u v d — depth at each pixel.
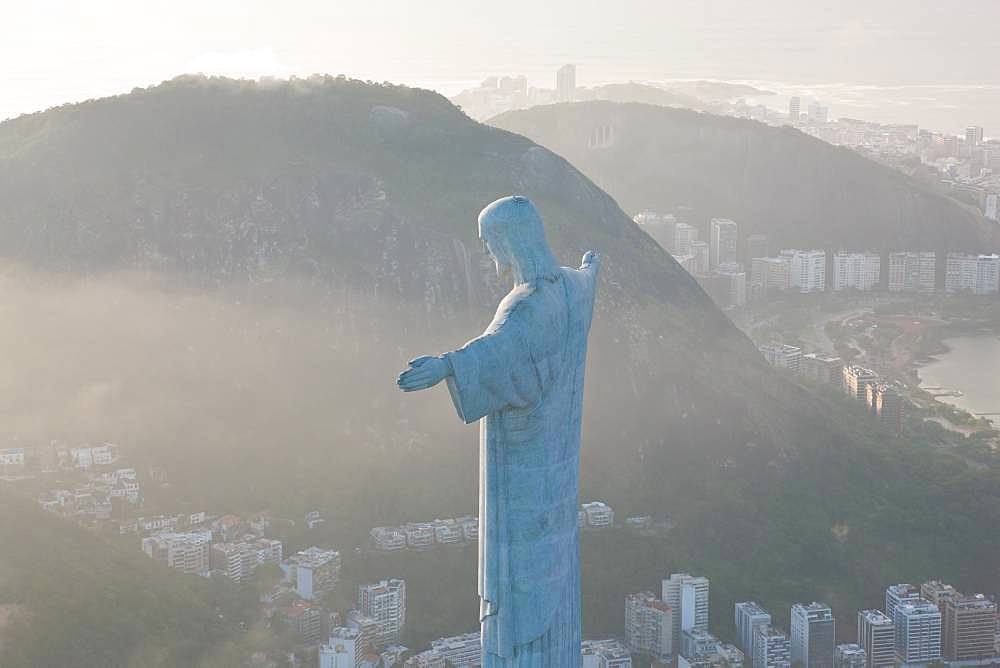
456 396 26.81
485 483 29.05
